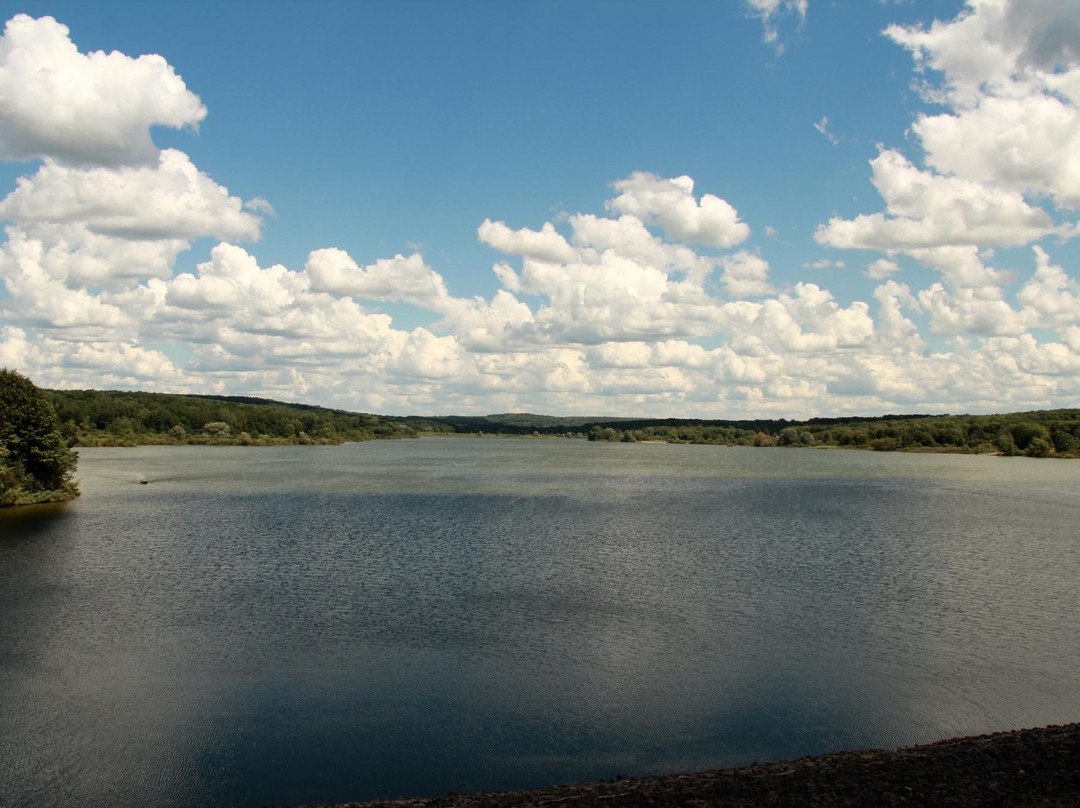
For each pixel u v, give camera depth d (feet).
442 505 246.27
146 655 87.35
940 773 48.91
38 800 55.77
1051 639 95.09
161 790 57.26
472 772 59.98
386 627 98.84
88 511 224.33
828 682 79.82
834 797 45.93
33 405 248.11
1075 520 215.72
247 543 166.71
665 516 219.41
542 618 103.71
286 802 55.47
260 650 89.35
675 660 86.38
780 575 132.77
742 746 64.64
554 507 241.96
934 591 120.78
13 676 80.53
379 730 67.56
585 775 59.47
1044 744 53.47
